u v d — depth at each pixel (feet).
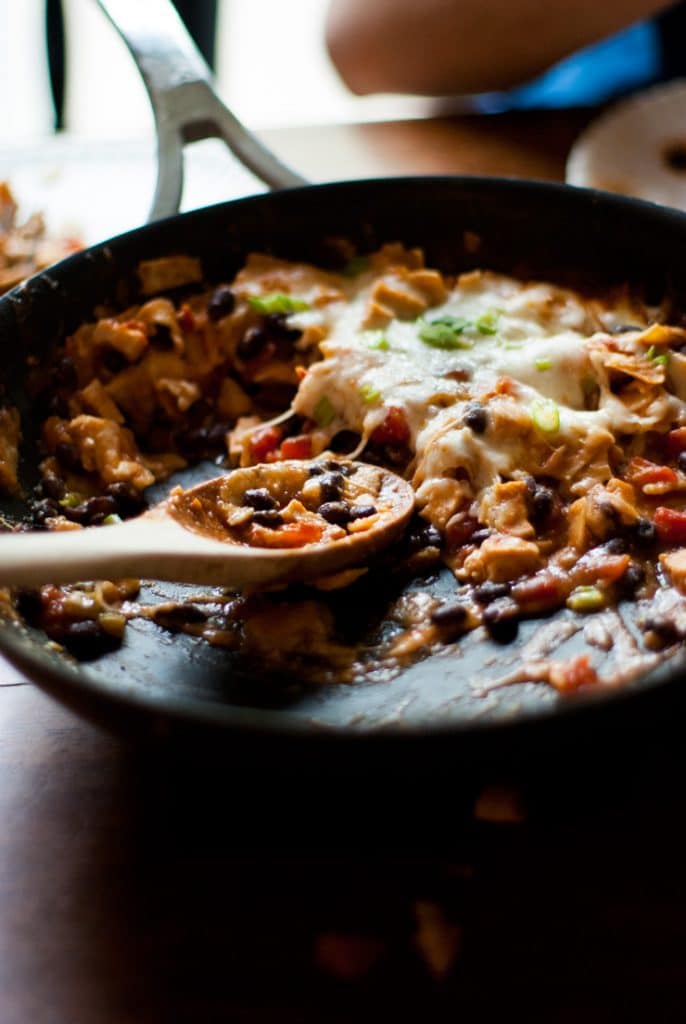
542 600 1.67
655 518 1.74
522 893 1.48
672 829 1.52
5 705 1.67
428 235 2.07
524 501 1.76
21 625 1.62
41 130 3.79
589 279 2.01
